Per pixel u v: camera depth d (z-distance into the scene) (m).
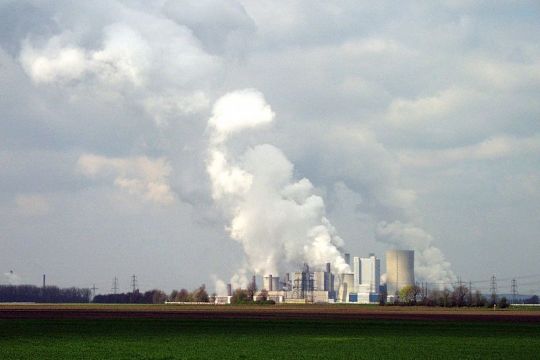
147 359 65.50
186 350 73.56
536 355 70.81
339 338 89.38
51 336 90.50
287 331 100.81
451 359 67.44
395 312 184.25
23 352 71.06
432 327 110.25
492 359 67.31
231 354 70.06
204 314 160.62
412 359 67.38
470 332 100.06
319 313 171.38
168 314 159.25
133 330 101.25
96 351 72.19
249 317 143.12
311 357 68.31
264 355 69.62
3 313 163.12
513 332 100.25
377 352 73.00
